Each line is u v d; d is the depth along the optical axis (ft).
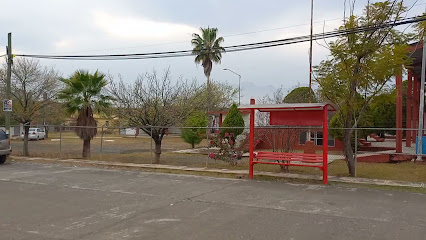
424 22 38.52
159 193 29.68
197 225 20.31
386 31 34.81
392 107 118.52
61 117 83.56
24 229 19.66
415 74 71.61
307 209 23.98
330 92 36.40
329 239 17.72
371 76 34.50
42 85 70.95
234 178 37.47
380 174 38.86
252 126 36.81
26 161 53.83
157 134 51.21
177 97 53.83
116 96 54.60
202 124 83.97
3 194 29.32
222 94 146.20
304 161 34.53
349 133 36.99
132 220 21.42
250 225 20.26
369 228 19.54
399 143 52.54
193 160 55.72
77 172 42.39
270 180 35.81
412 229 19.35
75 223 20.80
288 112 35.29
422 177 36.91
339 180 34.50
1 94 72.95
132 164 47.80
